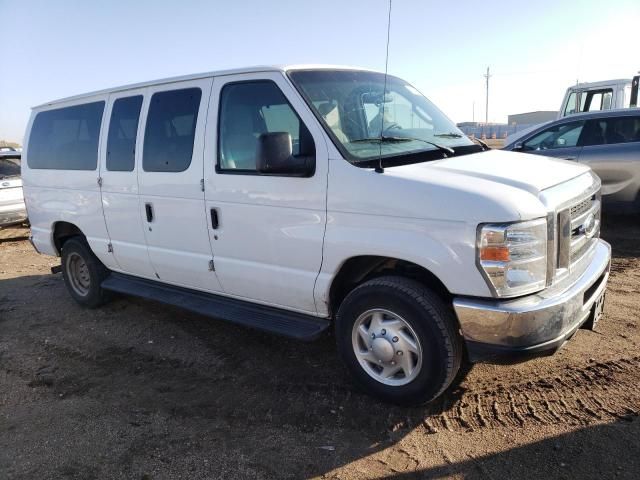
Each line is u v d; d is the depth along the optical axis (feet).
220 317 14.06
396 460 9.81
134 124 15.93
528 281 9.77
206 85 14.01
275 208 12.38
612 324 14.85
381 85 14.37
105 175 16.92
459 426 10.66
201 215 14.08
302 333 12.37
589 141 27.53
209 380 13.47
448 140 13.80
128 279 18.13
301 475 9.59
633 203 26.53
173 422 11.60
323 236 11.62
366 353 11.67
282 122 12.36
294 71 12.67
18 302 21.35
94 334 17.26
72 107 18.56
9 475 10.11
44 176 19.71
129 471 9.98
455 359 10.59
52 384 13.89
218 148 13.56
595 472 9.02
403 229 10.49
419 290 10.61
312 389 12.56
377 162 11.33
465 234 9.75
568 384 11.78
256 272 13.19
